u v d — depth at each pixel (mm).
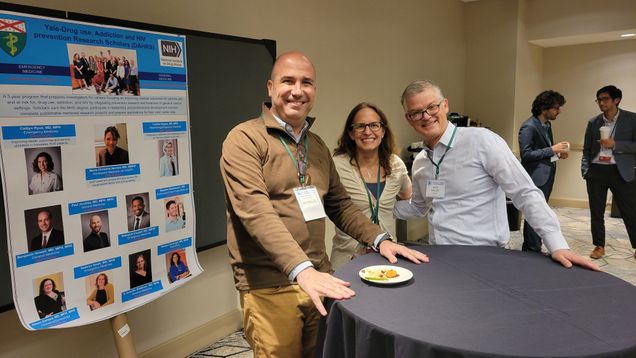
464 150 1867
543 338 1062
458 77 5902
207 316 2760
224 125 2572
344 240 2311
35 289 1639
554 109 4031
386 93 4453
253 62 2723
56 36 1656
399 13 4566
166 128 2076
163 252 2086
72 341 2109
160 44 2031
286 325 1622
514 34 5633
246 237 1605
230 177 1518
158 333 2490
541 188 4039
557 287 1380
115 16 2152
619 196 4156
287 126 1639
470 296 1325
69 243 1730
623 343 1031
